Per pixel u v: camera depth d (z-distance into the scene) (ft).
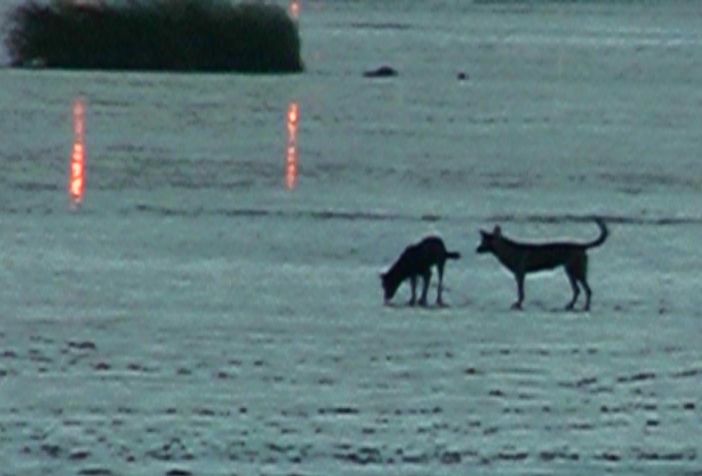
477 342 79.77
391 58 312.09
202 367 73.31
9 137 165.07
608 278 98.58
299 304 88.12
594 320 85.92
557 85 261.85
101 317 83.76
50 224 114.52
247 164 150.41
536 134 184.85
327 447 61.21
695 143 180.14
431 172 148.97
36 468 57.88
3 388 68.74
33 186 132.46
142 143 163.84
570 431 64.13
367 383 71.00
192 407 66.39
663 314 88.12
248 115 194.18
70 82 233.35
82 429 62.90
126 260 101.09
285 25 270.05
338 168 149.59
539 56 332.60
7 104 197.57
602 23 494.59
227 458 59.62
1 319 82.69
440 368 74.13
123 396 67.87
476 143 173.37
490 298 90.89
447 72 282.15
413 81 259.19
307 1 599.16
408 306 88.12
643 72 296.30
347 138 173.99
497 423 65.00
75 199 126.41
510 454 60.90
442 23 467.11
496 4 643.86
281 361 74.79
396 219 120.88
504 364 75.20
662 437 63.52
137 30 264.93
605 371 74.23
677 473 59.21
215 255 103.86
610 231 117.19
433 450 61.16
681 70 303.48
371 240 111.24
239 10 268.00
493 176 147.74
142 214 120.26
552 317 86.43
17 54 264.52
